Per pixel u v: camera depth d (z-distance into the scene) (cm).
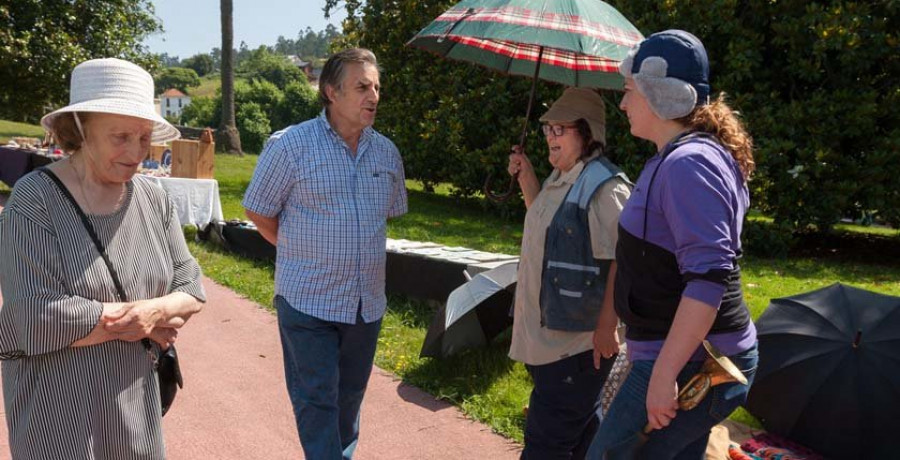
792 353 371
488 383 467
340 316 300
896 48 906
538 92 1183
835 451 354
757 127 945
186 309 244
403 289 634
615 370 352
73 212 217
